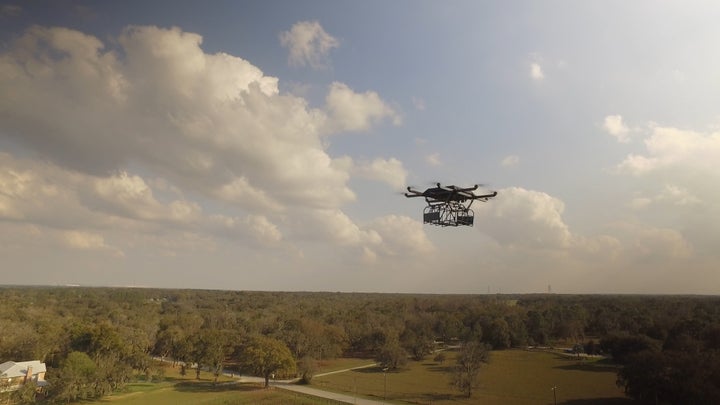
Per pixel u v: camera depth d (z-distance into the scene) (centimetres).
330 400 9312
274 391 10131
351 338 17562
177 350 12400
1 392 8581
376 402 9206
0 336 11825
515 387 10681
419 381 11625
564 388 10581
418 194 4375
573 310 19762
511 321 18112
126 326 15488
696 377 8162
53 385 8800
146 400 9131
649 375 8688
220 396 9538
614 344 13662
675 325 13612
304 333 15575
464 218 4425
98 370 9381
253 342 11675
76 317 17500
